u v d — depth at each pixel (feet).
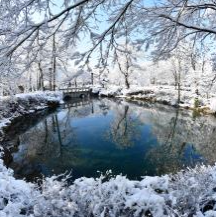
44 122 75.20
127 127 68.28
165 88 138.51
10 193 17.40
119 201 14.92
